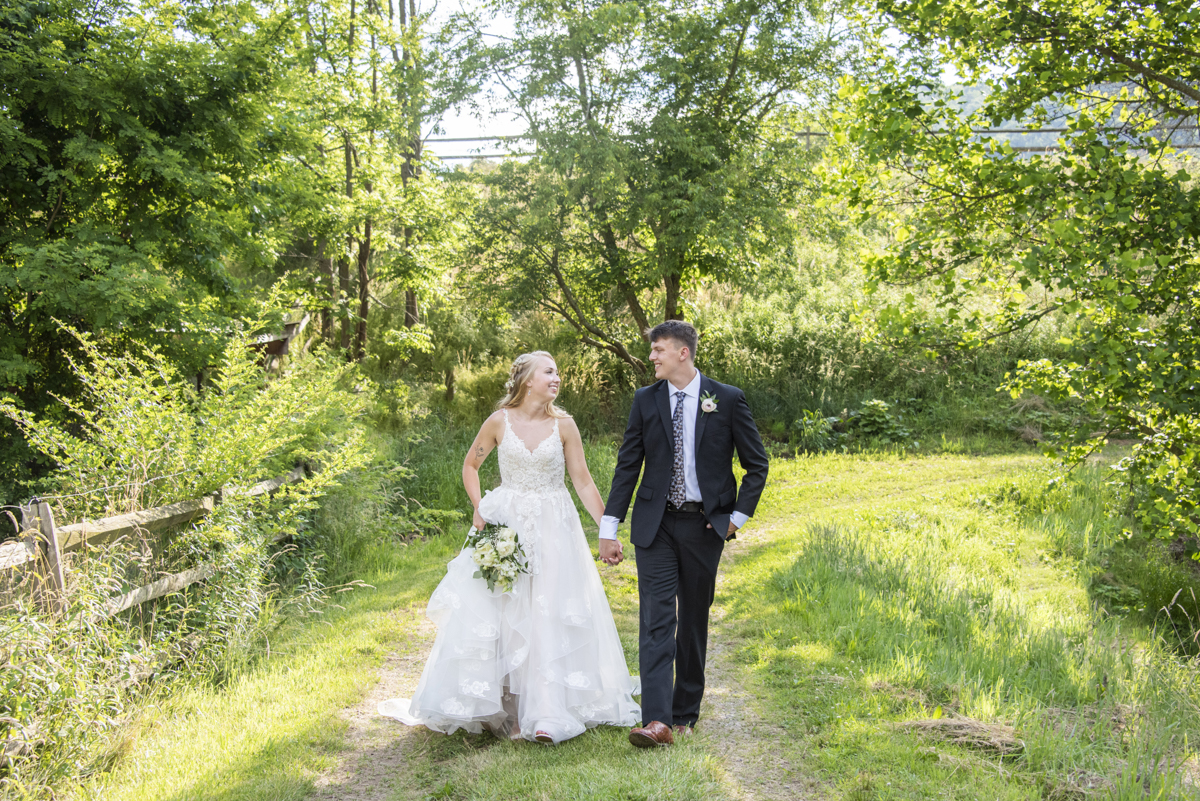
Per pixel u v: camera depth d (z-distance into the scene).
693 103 12.53
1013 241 5.89
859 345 14.52
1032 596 6.53
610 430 13.65
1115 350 5.26
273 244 9.04
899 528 8.12
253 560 5.30
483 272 13.38
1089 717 3.79
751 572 6.60
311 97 10.45
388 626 5.42
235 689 4.33
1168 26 5.58
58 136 7.27
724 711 3.87
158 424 5.14
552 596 3.71
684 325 3.62
